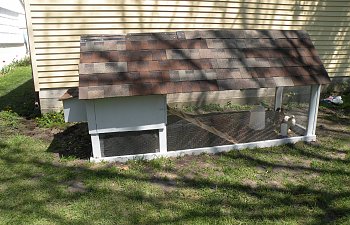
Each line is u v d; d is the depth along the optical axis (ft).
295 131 16.06
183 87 12.51
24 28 59.11
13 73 40.24
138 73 12.60
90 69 12.37
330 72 25.23
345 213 9.77
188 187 11.23
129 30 19.31
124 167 12.63
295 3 22.04
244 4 20.90
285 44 14.94
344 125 18.40
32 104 22.25
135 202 10.23
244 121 15.25
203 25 20.51
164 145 13.55
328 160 13.58
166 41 13.83
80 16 18.31
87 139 15.87
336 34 24.11
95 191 10.83
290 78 13.75
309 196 10.66
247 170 12.55
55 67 18.85
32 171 12.34
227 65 13.51
